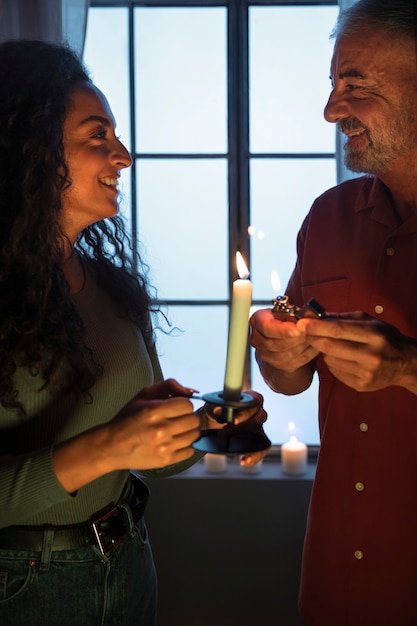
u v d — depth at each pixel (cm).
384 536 128
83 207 126
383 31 118
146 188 232
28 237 115
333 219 140
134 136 231
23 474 100
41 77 120
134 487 134
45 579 113
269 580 214
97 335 125
